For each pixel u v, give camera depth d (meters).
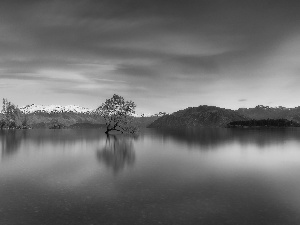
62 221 19.19
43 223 18.83
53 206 22.50
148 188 28.52
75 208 21.95
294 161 49.53
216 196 25.31
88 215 20.33
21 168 41.97
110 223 18.81
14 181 32.25
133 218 19.72
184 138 135.38
